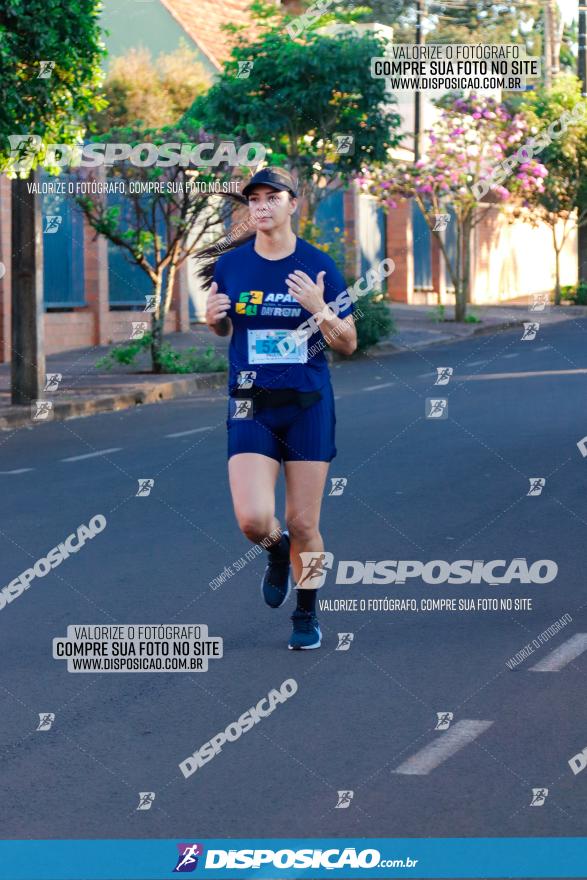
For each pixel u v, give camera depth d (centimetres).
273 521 802
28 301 2105
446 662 790
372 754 640
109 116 3161
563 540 1120
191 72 3422
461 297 4188
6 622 887
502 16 5184
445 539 1127
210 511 1268
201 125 2547
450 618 890
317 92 3111
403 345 3456
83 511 1277
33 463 1603
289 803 582
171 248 2617
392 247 4881
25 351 2105
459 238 4197
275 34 3189
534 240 6425
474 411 2044
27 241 2106
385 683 750
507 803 578
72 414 2111
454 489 1369
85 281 3300
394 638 844
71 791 599
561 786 596
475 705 711
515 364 2883
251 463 794
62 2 1836
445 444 1692
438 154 4019
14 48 1802
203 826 559
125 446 1736
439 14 4981
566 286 5806
